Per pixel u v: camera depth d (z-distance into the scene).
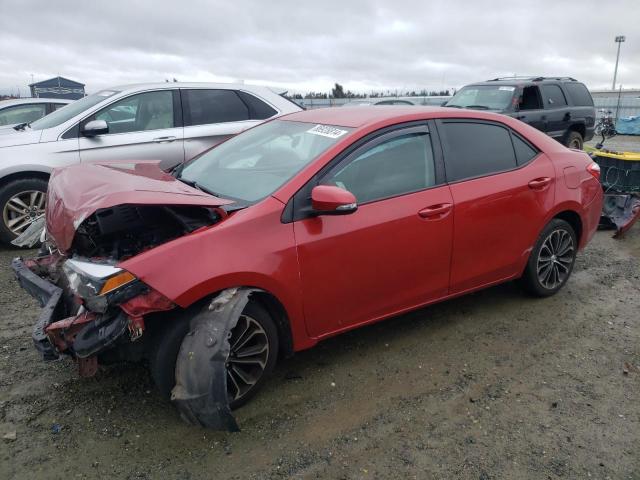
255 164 3.72
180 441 2.86
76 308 2.92
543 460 2.75
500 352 3.80
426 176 3.67
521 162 4.21
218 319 2.75
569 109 11.16
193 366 2.69
